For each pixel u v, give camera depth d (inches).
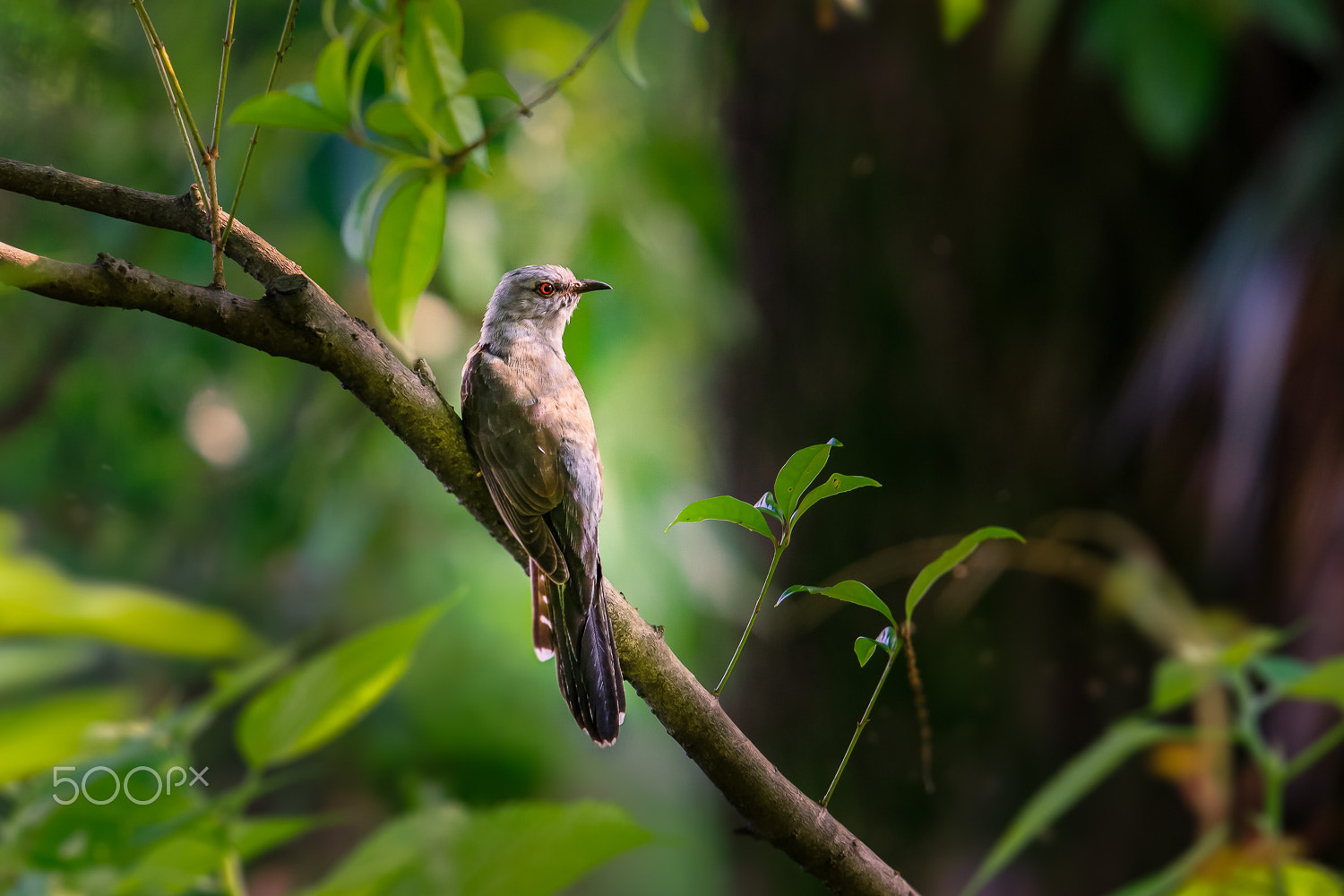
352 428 512.1
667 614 454.3
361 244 200.7
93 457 543.5
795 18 436.5
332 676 168.9
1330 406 394.6
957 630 428.1
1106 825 421.4
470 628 531.8
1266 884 221.9
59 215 478.3
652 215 443.2
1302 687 228.2
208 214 167.9
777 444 449.4
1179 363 413.1
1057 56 413.1
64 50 427.5
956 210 425.4
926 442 430.0
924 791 428.5
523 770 562.6
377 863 171.2
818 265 438.3
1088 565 415.8
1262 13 377.1
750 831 170.7
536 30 433.7
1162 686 249.4
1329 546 399.9
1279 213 393.4
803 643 440.1
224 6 451.5
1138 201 420.8
